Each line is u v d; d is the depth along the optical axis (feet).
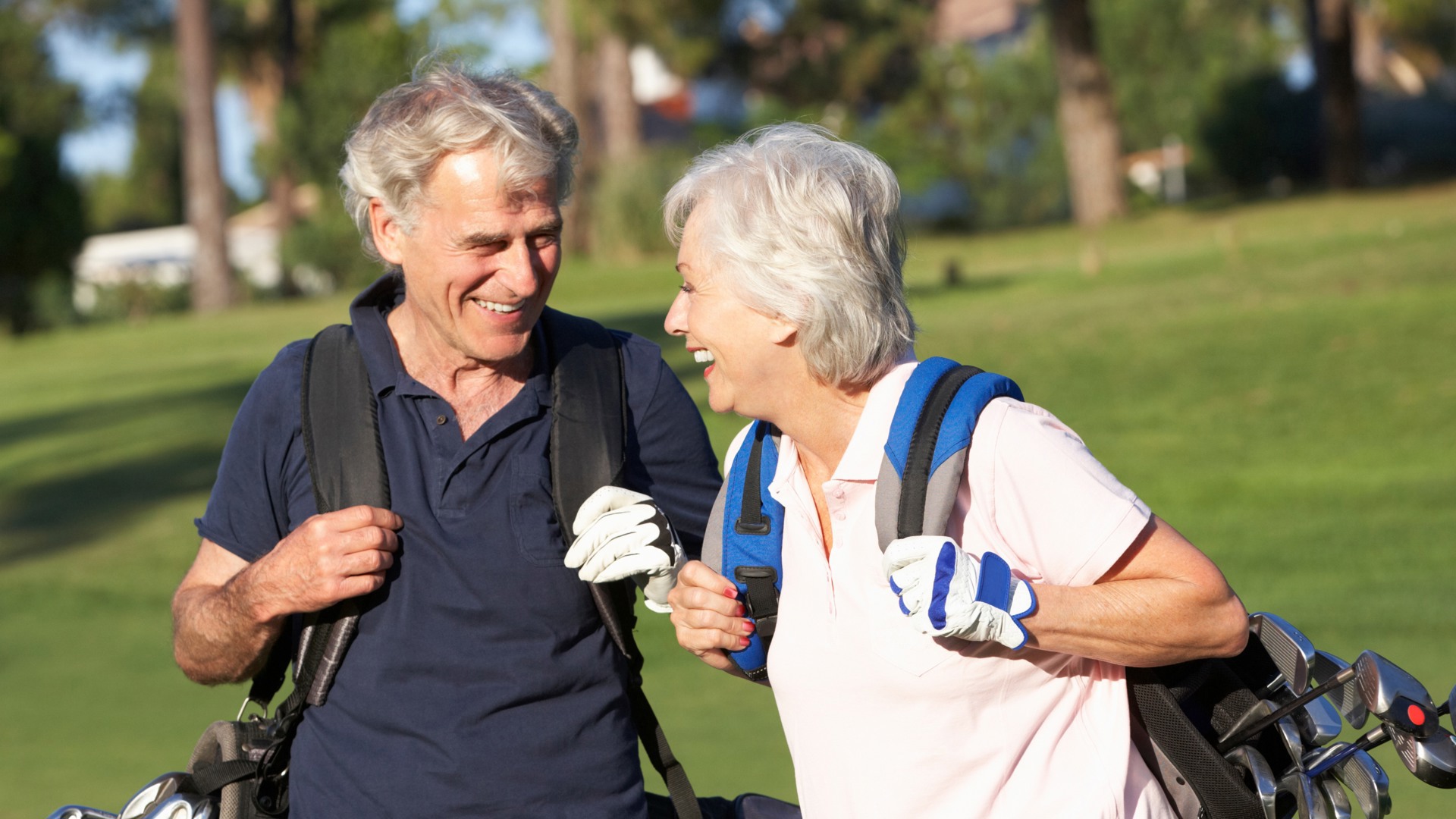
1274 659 7.42
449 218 7.55
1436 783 7.07
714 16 107.45
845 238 6.89
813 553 7.31
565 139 7.86
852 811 7.19
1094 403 41.04
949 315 57.26
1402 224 70.54
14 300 114.62
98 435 52.21
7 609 30.40
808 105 119.85
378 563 7.45
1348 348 43.06
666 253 96.22
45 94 127.95
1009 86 141.49
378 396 7.98
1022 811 6.99
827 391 7.23
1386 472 32.50
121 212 204.33
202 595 8.11
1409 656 20.29
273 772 8.19
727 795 15.60
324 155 113.91
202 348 77.66
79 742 19.85
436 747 7.70
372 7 137.39
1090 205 103.40
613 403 8.20
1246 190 125.49
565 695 7.93
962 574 6.42
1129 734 7.18
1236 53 146.10
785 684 7.39
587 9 105.91
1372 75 173.17
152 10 144.46
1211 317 49.78
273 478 8.16
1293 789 7.29
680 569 7.75
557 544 7.93
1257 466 33.91
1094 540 6.68
